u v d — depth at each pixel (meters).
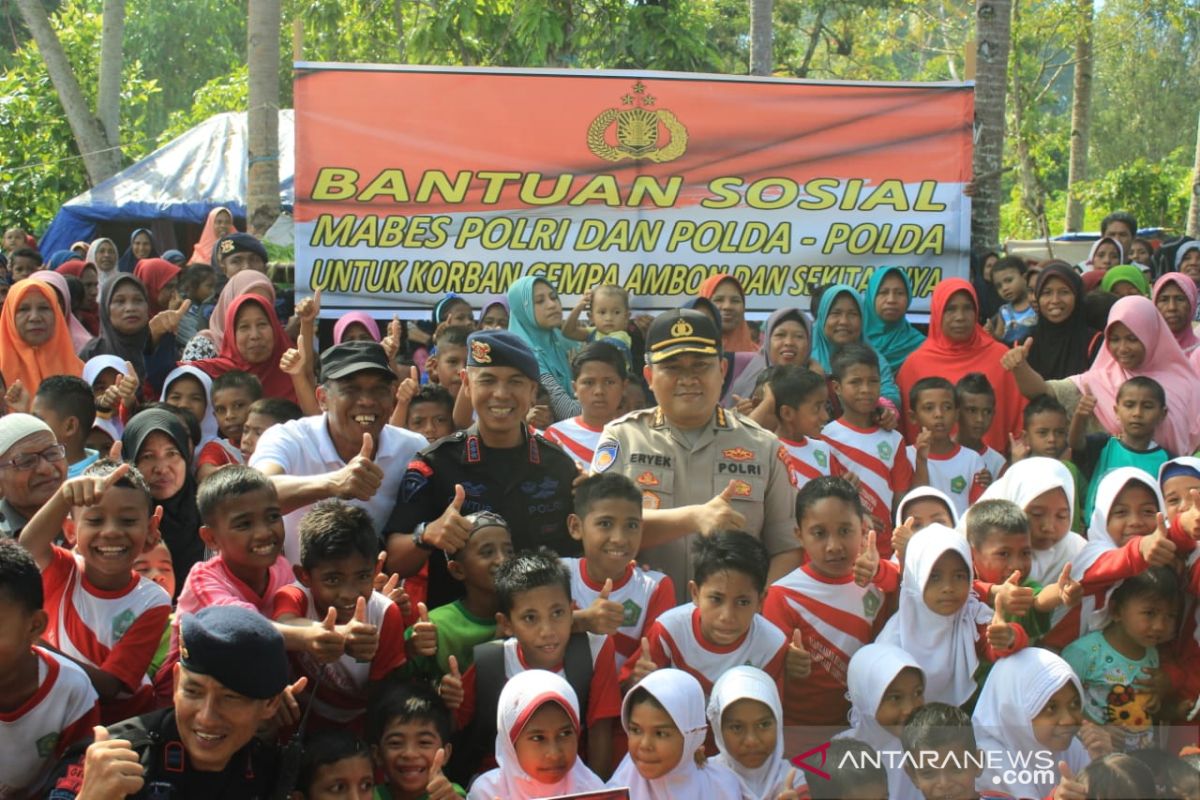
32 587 3.31
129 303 7.32
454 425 5.73
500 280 7.95
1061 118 34.72
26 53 19.86
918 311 8.11
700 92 7.96
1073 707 3.73
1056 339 7.26
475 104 7.88
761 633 4.08
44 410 5.15
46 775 3.46
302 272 7.86
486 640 4.06
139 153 24.30
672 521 4.29
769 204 8.01
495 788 3.55
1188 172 27.81
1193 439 6.16
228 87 24.02
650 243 7.99
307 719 3.79
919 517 4.97
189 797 3.21
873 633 4.41
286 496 4.02
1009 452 6.66
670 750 3.45
